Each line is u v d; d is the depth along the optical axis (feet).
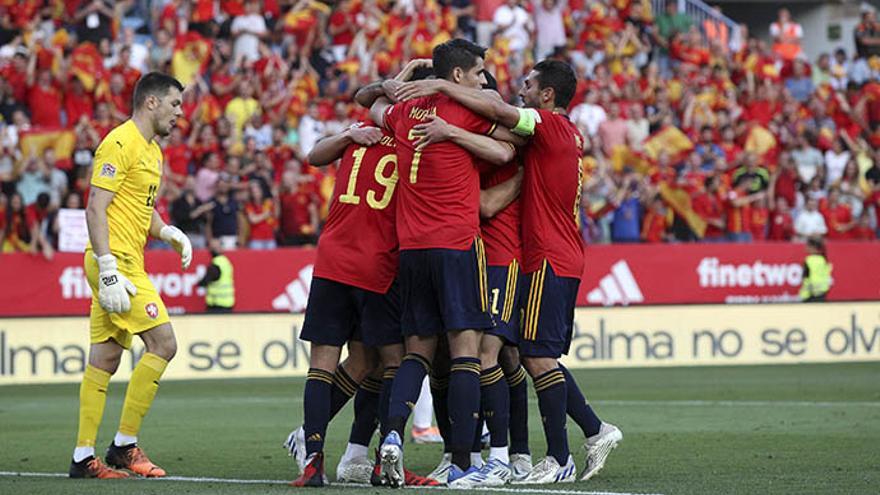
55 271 211.20
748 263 238.48
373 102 91.15
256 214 230.07
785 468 92.99
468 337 83.20
